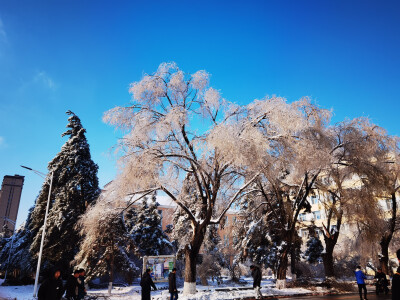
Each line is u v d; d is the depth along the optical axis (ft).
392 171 75.61
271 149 53.93
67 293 35.88
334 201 78.07
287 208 74.02
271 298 54.39
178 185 61.62
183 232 101.50
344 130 66.74
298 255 104.53
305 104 59.62
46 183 101.04
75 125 106.63
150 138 54.13
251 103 56.80
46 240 88.53
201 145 47.85
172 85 55.11
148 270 40.32
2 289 83.56
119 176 52.39
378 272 61.41
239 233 110.32
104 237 78.28
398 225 88.12
